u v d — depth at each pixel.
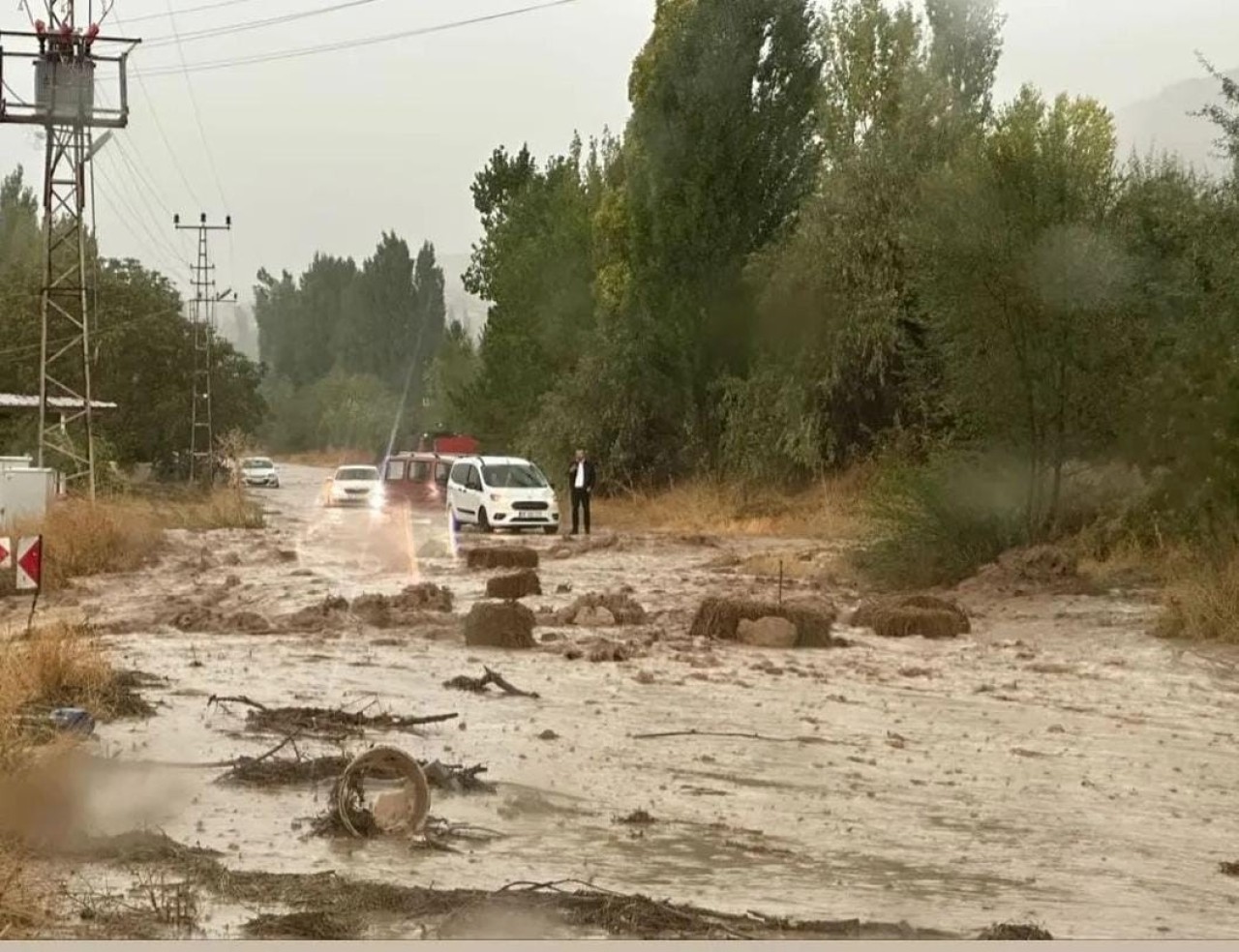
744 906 8.00
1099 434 26.30
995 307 26.14
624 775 11.31
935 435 39.84
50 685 13.65
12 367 73.31
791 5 47.69
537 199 65.88
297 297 176.12
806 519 41.09
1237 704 15.09
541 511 41.88
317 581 27.31
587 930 7.34
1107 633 19.95
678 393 50.03
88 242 70.75
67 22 40.31
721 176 47.78
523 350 63.75
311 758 11.42
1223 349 23.23
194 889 7.88
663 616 21.77
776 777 11.37
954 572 25.78
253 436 87.88
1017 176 26.62
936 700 15.11
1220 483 22.36
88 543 29.59
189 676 15.68
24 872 7.87
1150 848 9.52
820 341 43.53
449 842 9.24
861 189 43.25
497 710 14.04
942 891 8.39
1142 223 26.88
